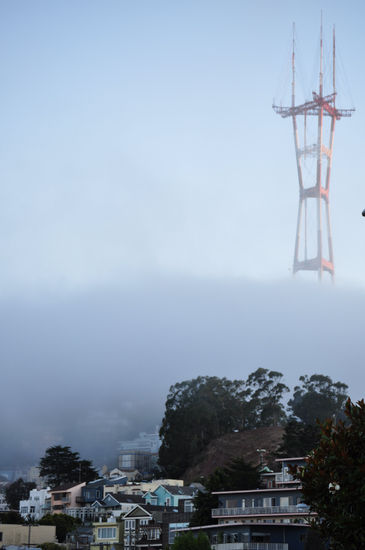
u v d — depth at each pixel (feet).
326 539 100.73
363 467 92.38
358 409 102.27
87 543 425.69
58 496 582.35
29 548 361.30
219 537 266.16
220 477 385.29
